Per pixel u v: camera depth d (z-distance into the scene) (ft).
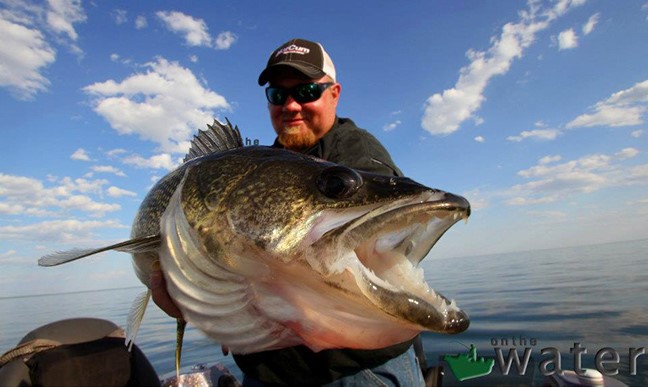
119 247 1.62
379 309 1.17
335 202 1.38
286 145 2.67
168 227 1.63
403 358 2.03
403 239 1.43
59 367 1.70
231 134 2.16
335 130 2.25
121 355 1.86
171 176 1.95
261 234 1.38
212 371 3.04
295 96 2.57
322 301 1.28
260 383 2.15
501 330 4.64
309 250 1.30
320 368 1.86
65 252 1.81
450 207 1.34
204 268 1.48
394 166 2.12
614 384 2.58
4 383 1.64
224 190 1.52
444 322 1.17
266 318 1.37
